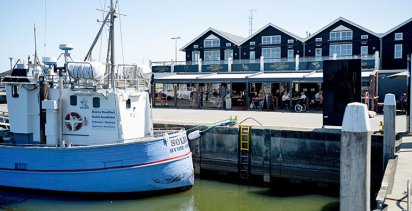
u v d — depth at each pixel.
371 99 23.83
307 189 15.88
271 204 13.73
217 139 17.73
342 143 4.21
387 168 10.79
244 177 17.14
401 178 9.77
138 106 14.21
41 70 14.52
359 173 4.12
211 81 30.28
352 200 4.17
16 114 14.34
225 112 26.30
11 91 14.33
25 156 13.33
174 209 13.18
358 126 4.11
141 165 12.86
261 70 33.19
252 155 16.98
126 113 13.63
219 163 17.70
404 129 17.72
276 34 38.59
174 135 13.55
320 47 37.03
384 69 34.59
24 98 14.15
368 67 31.05
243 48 40.00
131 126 13.88
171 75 34.78
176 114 25.09
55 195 13.33
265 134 16.66
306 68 31.72
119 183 12.84
